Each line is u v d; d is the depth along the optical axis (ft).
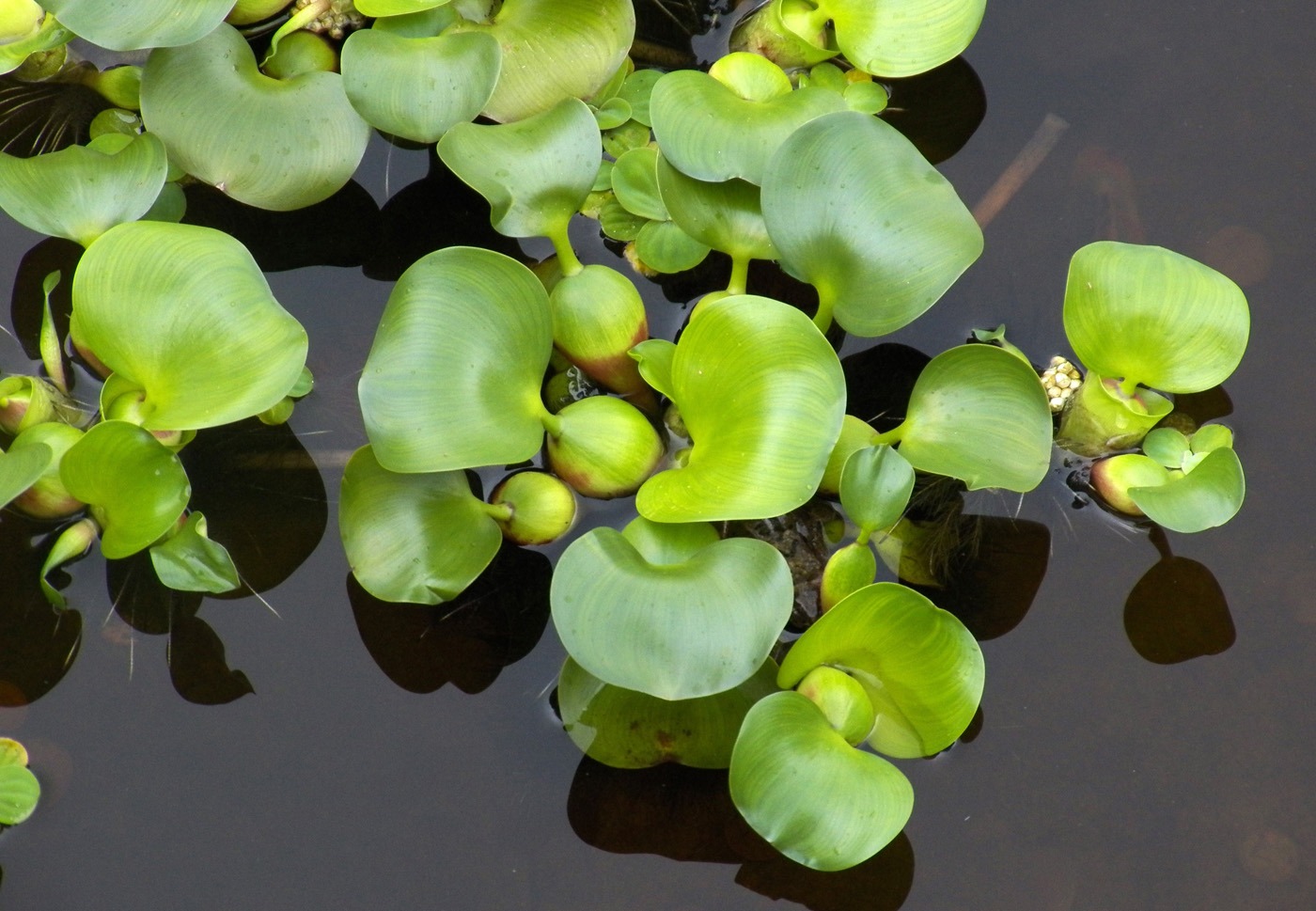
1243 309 6.20
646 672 6.02
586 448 6.17
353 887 6.12
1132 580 6.23
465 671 6.19
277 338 6.11
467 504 6.17
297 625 6.21
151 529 6.11
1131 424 6.24
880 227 6.17
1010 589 6.23
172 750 6.16
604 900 6.11
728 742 6.12
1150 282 6.20
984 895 6.11
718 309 6.13
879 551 6.24
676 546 6.12
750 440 6.08
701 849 6.13
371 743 6.17
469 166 6.19
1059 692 6.19
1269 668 6.20
